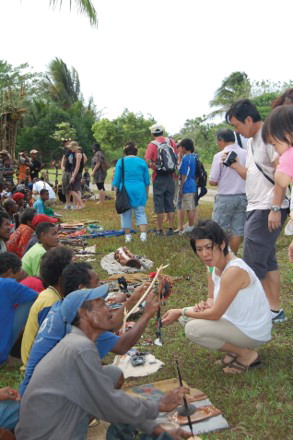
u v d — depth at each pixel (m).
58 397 2.64
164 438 2.90
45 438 2.68
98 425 3.48
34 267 5.54
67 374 2.65
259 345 4.27
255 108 4.88
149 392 3.84
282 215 4.89
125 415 2.75
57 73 53.34
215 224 3.95
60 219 12.61
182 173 9.57
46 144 45.19
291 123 3.85
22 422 2.73
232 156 5.20
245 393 3.85
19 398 3.25
